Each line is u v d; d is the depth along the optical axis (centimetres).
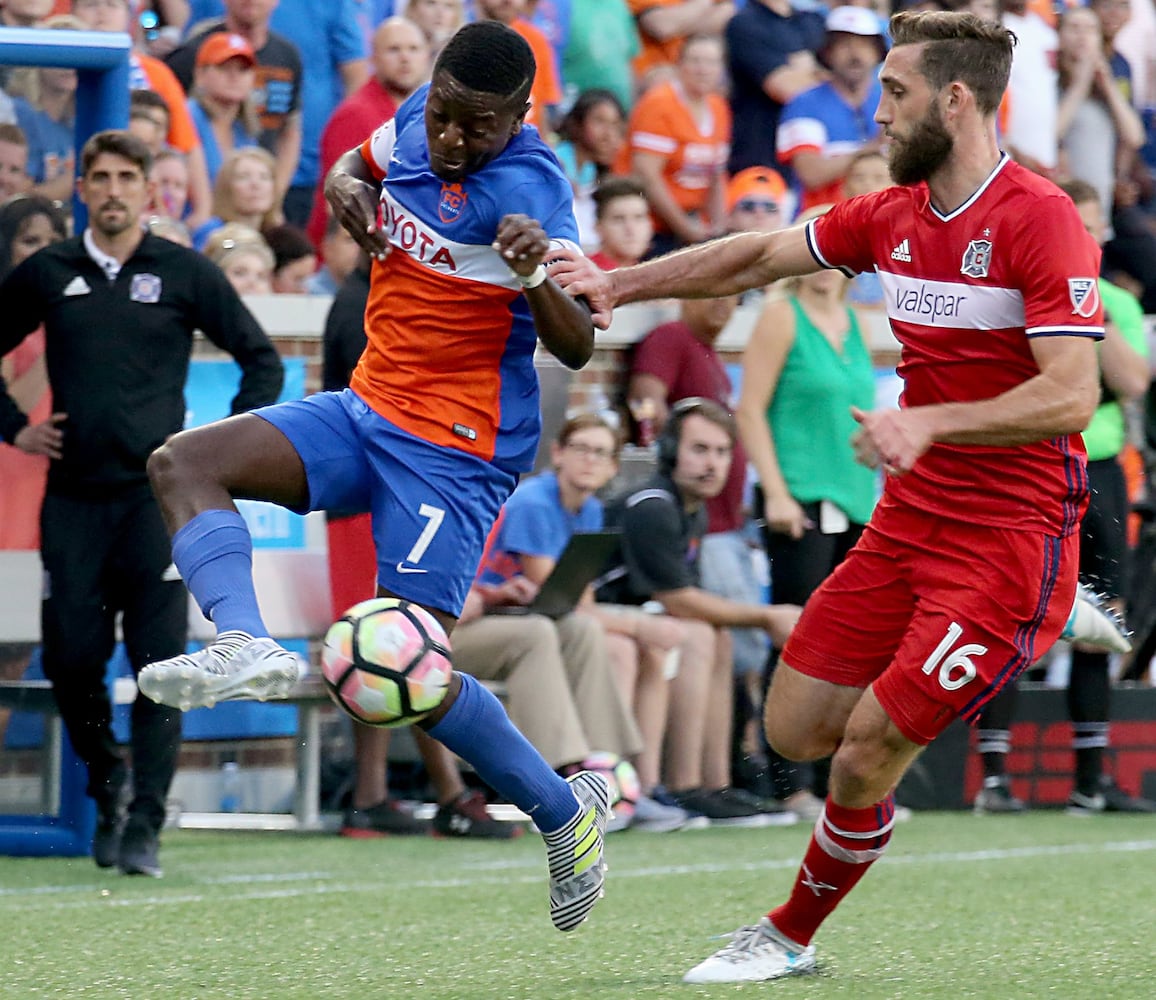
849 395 2789
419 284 1439
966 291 1412
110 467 2220
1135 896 2128
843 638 1496
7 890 2134
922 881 2258
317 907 1997
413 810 2761
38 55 2331
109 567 2245
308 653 2844
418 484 1443
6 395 2331
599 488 2812
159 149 2939
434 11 3291
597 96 3459
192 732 2902
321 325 2922
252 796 2952
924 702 1421
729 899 2078
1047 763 3209
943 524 1435
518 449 1488
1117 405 2917
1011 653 1427
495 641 2591
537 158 1434
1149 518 3347
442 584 1459
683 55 3516
